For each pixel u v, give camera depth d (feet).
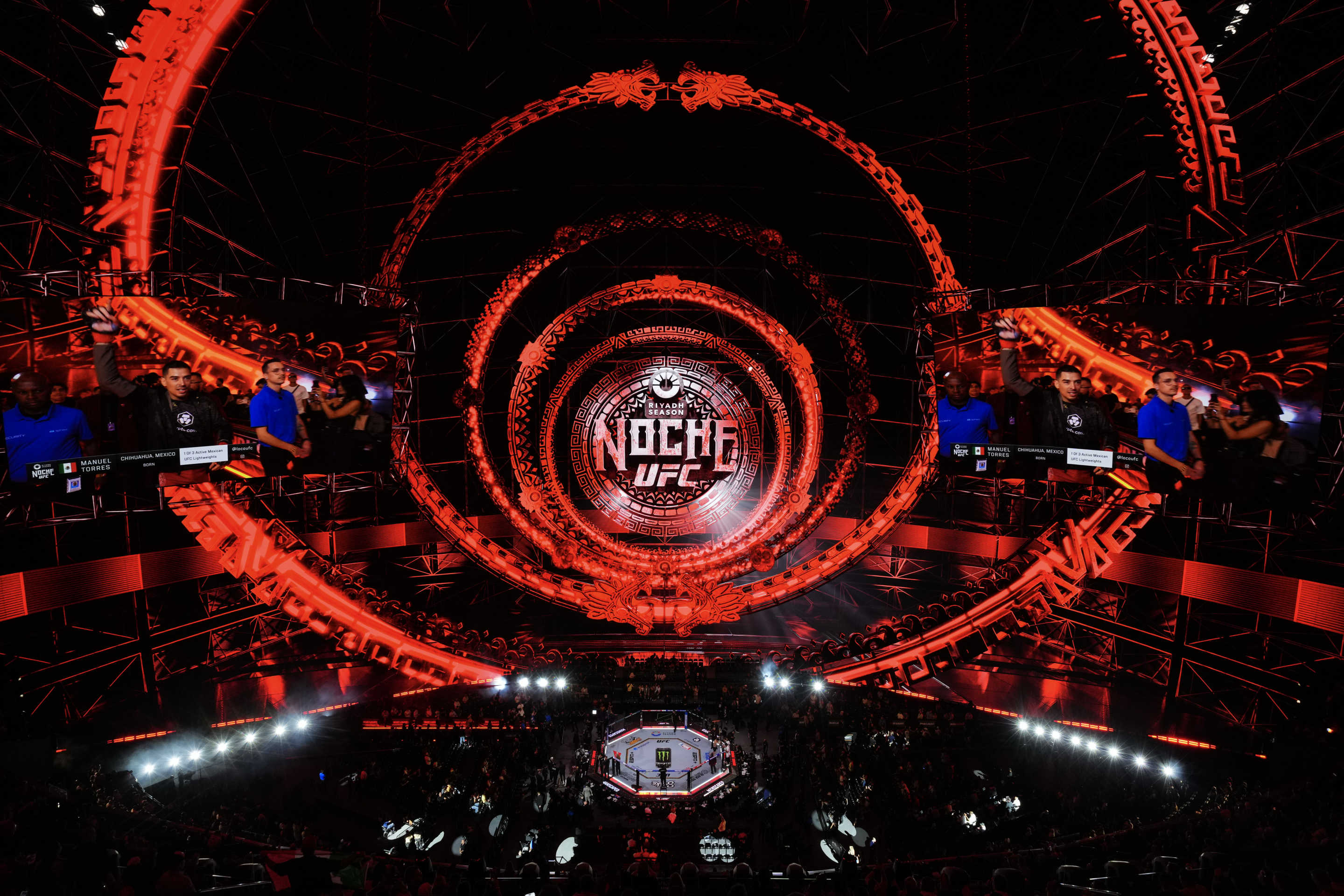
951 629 84.12
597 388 101.35
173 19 64.54
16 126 69.97
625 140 99.76
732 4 92.02
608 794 78.28
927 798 74.08
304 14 84.48
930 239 83.97
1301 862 41.14
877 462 115.96
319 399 60.49
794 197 109.40
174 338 56.49
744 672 100.89
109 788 64.59
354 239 99.50
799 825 72.64
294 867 39.55
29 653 79.05
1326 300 60.75
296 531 96.07
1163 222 81.97
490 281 111.75
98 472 54.24
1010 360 62.69
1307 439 54.13
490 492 90.48
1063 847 52.13
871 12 89.40
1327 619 66.69
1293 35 69.41
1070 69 86.84
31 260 60.13
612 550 92.12
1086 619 92.99
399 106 94.63
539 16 91.71
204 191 88.22
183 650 90.02
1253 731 73.97
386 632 81.15
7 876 33.53
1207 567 76.79
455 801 74.54
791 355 92.02
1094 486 77.25
